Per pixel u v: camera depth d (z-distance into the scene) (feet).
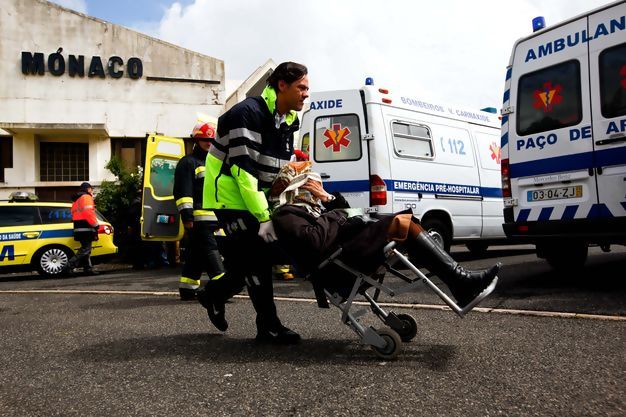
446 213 27.07
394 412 7.52
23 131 50.37
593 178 17.49
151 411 7.98
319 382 8.91
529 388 8.26
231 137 11.14
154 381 9.37
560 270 22.18
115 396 8.69
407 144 25.80
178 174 17.95
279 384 8.90
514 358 9.85
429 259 10.18
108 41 53.26
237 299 18.54
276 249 10.91
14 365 10.78
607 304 14.46
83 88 52.54
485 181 29.55
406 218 10.02
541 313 13.58
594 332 11.56
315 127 26.11
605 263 24.43
